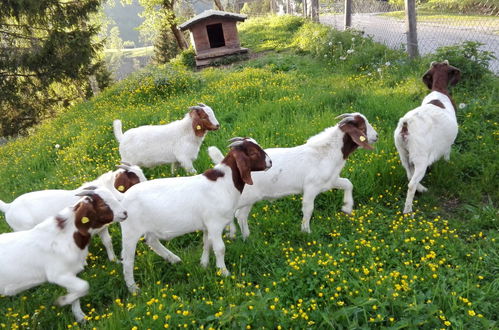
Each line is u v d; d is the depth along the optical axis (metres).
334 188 5.58
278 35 19.59
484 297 3.64
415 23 10.13
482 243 4.55
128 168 5.08
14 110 19.45
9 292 3.94
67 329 3.95
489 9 11.64
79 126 10.14
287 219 5.32
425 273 4.02
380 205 5.54
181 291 4.21
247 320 3.49
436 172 5.94
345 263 4.29
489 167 5.86
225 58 16.42
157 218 4.21
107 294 4.39
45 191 4.93
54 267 3.96
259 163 4.26
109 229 5.48
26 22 17.94
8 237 3.99
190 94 10.98
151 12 27.34
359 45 12.72
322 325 3.49
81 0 18.06
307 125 7.46
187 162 6.52
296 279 4.09
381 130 7.13
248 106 9.13
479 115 7.07
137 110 9.93
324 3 25.58
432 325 3.46
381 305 3.51
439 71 6.43
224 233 5.39
